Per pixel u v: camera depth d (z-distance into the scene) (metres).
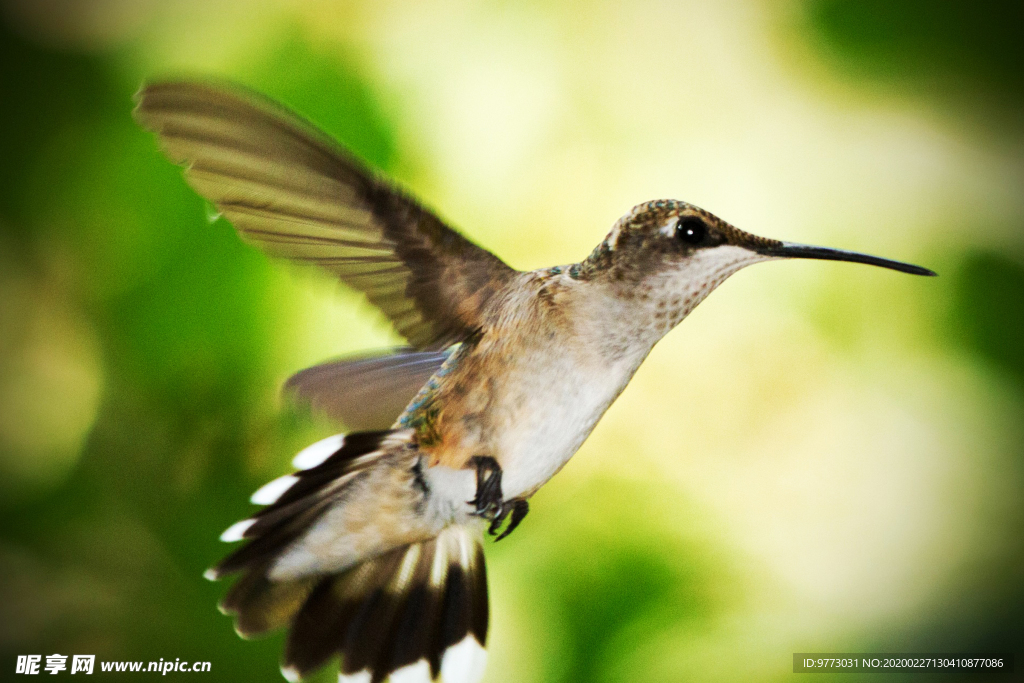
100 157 1.30
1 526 1.29
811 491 1.31
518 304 1.25
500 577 1.29
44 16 1.30
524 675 1.29
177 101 1.23
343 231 1.25
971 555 1.31
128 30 1.31
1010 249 1.32
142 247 1.29
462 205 1.32
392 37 1.32
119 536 1.29
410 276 1.25
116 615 1.29
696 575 1.29
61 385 1.30
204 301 1.29
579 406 1.25
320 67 1.31
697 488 1.31
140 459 1.29
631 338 1.25
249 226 1.24
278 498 1.25
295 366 1.29
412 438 1.25
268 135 1.24
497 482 1.25
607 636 1.29
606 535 1.30
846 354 1.32
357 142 1.31
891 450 1.32
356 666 1.25
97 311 1.29
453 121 1.32
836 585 1.30
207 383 1.29
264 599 1.25
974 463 1.31
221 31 1.31
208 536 1.29
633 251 1.25
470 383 1.25
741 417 1.32
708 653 1.29
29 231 1.30
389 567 1.25
